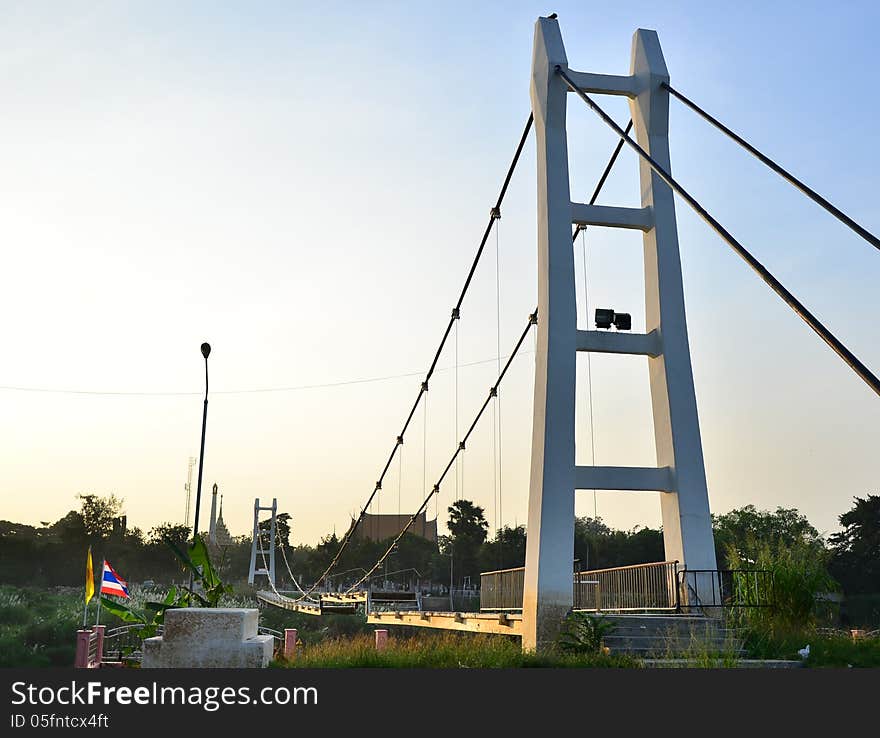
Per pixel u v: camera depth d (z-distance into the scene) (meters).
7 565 109.81
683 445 20.20
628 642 16.72
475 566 112.88
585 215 21.92
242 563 122.81
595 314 21.16
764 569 17.72
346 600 50.78
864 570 70.81
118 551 121.75
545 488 19.73
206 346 22.84
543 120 22.81
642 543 85.56
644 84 23.03
